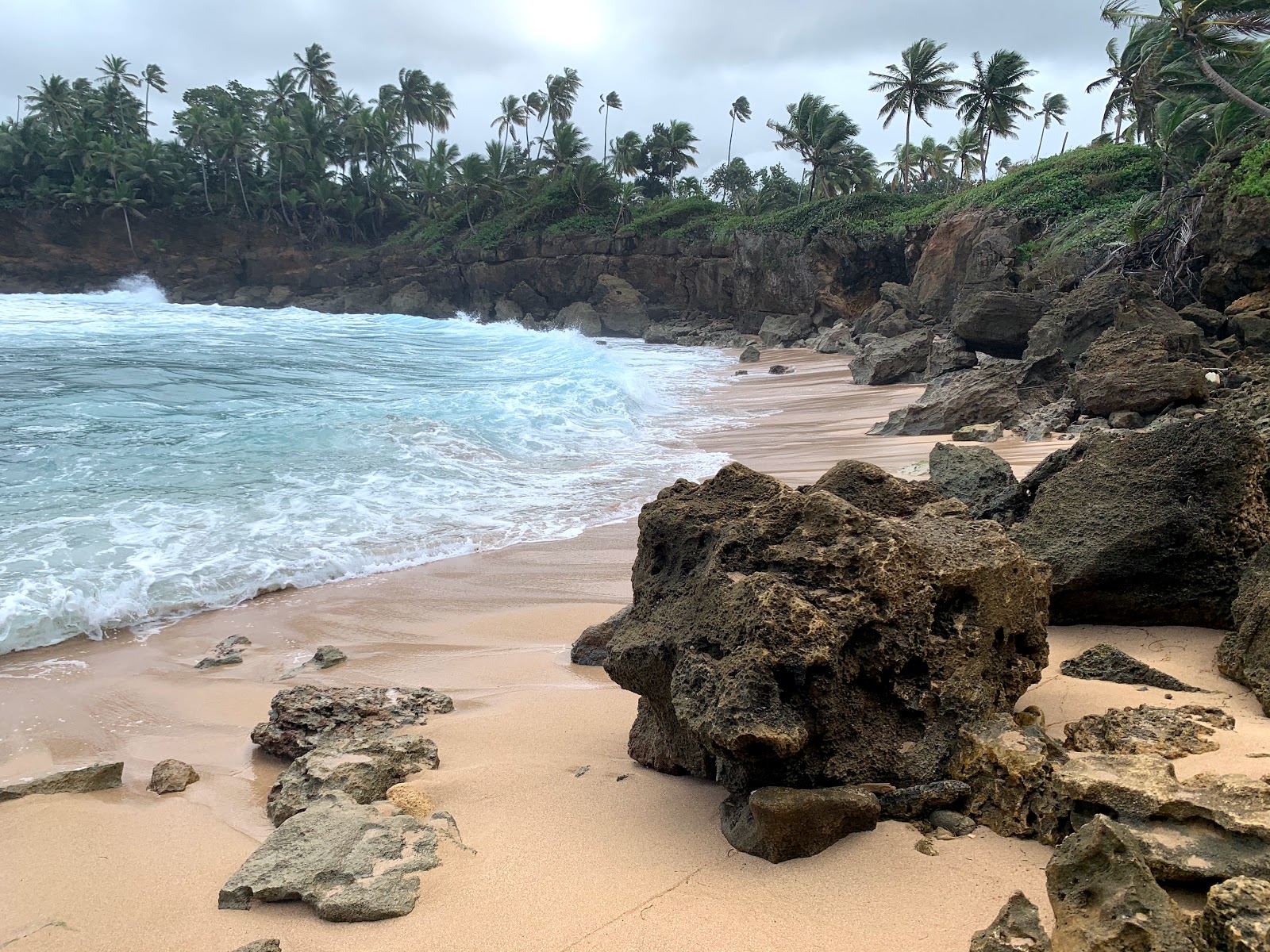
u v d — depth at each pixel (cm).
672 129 7175
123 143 7262
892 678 371
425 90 8219
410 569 849
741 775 367
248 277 6800
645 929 294
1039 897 290
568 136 6919
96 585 746
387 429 1391
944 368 2155
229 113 7944
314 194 7150
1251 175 1794
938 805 346
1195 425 515
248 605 752
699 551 423
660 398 2203
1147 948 228
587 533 966
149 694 586
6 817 418
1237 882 236
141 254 6756
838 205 4478
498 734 490
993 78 4544
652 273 5353
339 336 3294
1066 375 1661
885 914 290
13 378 1867
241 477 1098
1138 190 3169
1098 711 417
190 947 308
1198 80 2617
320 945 301
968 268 3397
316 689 538
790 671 345
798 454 1392
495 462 1291
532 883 327
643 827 366
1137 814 290
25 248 6475
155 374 1989
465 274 6116
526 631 695
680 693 358
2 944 317
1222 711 394
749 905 302
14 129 6750
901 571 375
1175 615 506
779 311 4603
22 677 609
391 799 399
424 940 298
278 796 419
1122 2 2525
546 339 3394
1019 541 556
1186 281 1977
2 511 918
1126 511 517
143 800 445
